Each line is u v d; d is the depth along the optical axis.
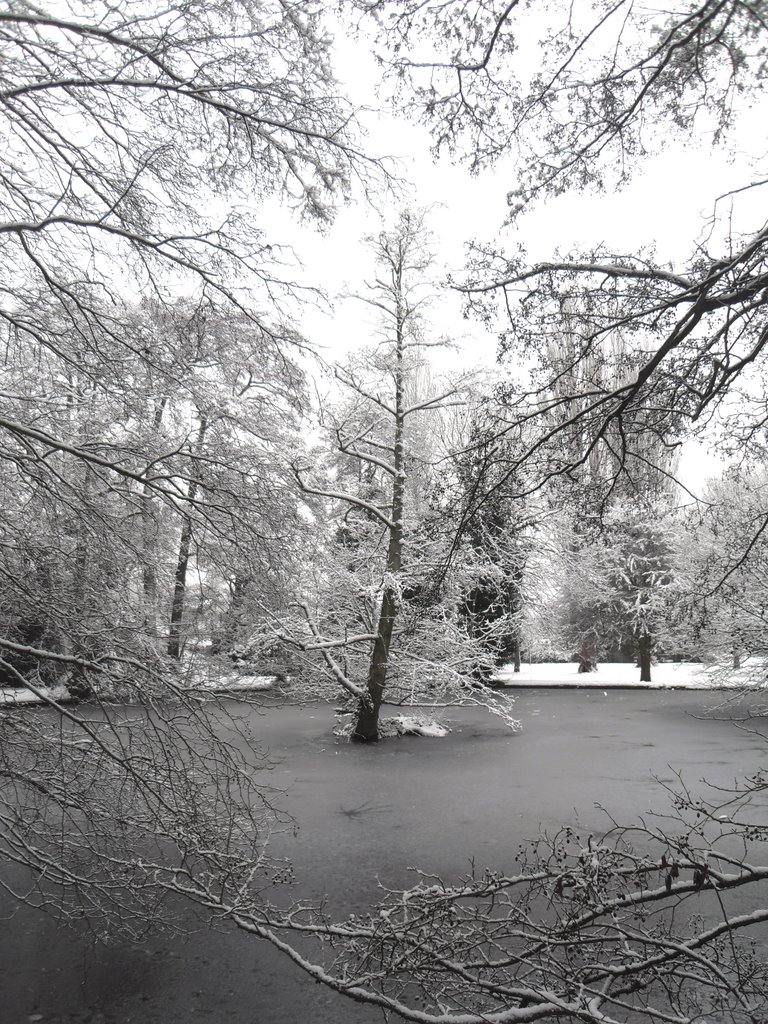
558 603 31.36
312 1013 4.64
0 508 6.13
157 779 5.70
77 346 6.14
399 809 9.62
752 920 3.22
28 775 5.56
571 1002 3.38
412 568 15.06
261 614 8.51
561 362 4.38
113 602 6.36
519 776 11.67
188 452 6.03
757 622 15.64
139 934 5.59
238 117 5.09
